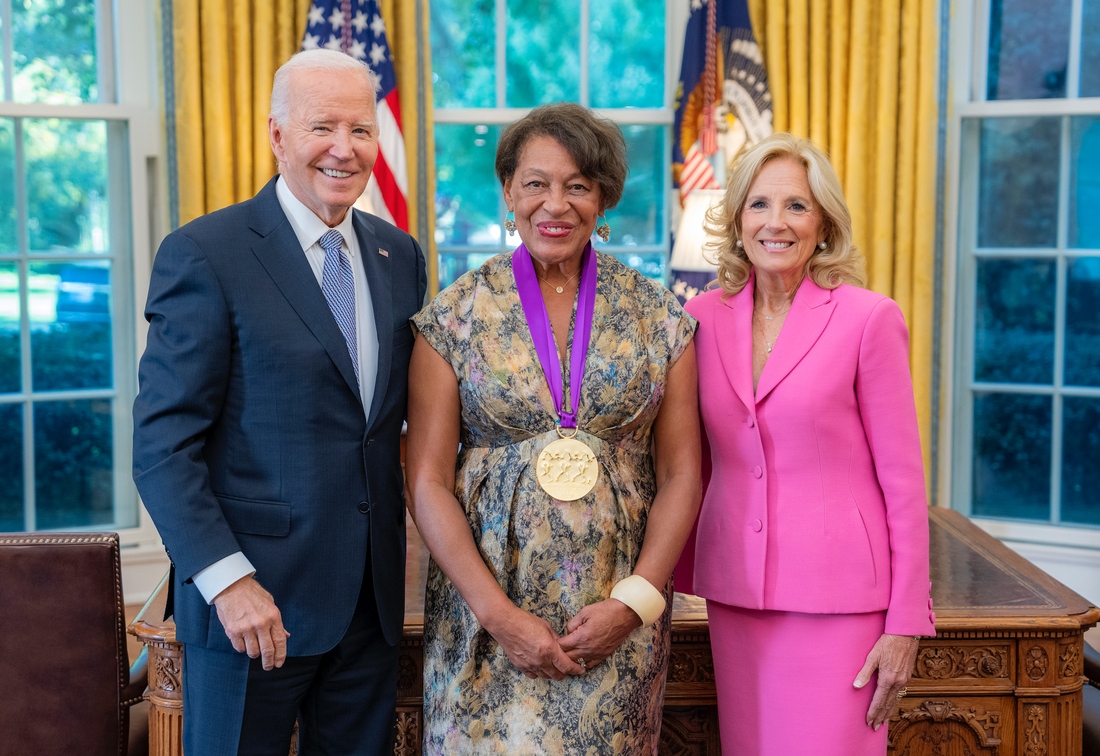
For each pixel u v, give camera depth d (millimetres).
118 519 4012
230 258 1589
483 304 1655
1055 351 3969
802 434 1670
